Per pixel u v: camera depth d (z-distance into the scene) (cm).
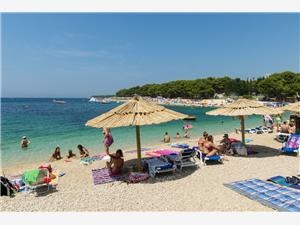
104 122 834
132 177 848
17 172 1152
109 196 729
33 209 655
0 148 1783
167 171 915
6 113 5538
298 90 7475
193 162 965
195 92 11512
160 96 14512
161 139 2042
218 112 1127
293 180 754
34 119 4041
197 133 2356
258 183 770
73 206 667
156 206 649
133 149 1616
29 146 1838
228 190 734
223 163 1027
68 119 4044
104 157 1237
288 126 1590
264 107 1098
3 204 693
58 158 1416
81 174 974
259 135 1798
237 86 10944
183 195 714
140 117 816
